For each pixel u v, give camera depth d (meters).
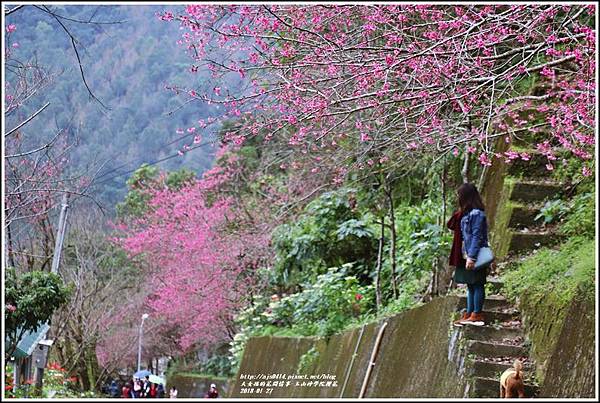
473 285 8.19
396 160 10.87
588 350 6.49
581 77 8.16
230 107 8.02
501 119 8.70
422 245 10.73
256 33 7.71
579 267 7.95
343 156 10.16
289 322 15.83
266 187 20.27
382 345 10.41
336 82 8.10
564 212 9.73
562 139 7.91
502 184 10.70
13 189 12.71
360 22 8.20
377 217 12.90
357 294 12.91
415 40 7.61
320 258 14.55
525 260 9.38
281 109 7.80
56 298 14.59
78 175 16.00
